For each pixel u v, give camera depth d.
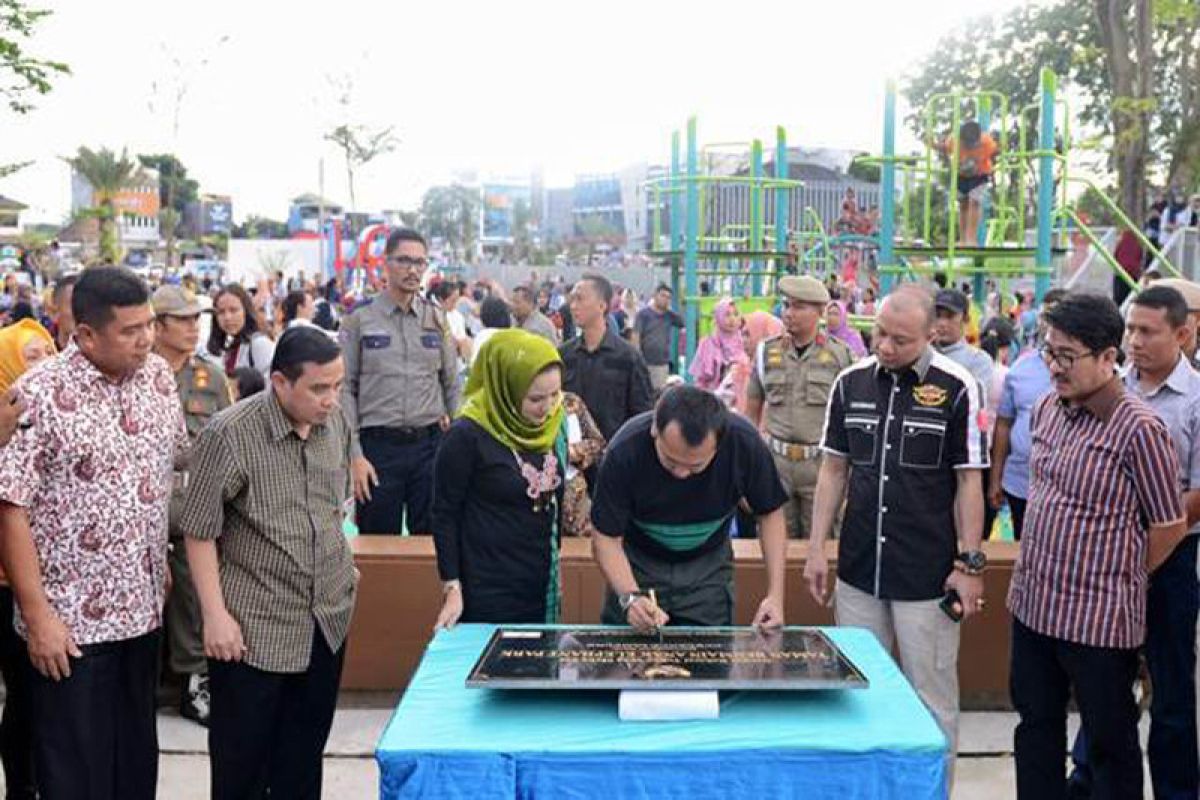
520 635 3.23
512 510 3.73
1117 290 13.75
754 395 5.86
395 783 2.55
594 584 4.98
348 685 5.06
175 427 3.49
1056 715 3.67
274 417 3.36
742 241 13.14
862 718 2.73
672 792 2.55
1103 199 10.48
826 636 3.25
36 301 17.58
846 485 4.17
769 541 3.56
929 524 3.87
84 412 3.21
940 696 3.95
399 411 5.48
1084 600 3.45
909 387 3.88
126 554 3.30
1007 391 5.23
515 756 2.53
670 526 3.48
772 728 2.67
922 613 3.89
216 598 3.35
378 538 5.28
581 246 65.56
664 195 15.20
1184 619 3.81
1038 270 8.95
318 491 3.47
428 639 5.04
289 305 9.34
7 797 3.93
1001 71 27.08
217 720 3.45
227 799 3.46
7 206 51.00
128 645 3.39
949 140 9.83
